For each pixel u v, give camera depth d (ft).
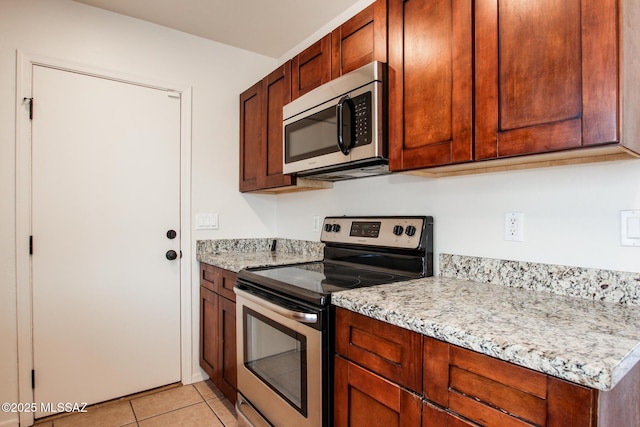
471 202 4.88
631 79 2.91
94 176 6.99
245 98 8.41
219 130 8.46
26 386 6.32
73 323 6.79
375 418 3.53
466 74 3.72
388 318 3.34
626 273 3.53
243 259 7.22
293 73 6.62
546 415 2.29
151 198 7.60
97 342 7.02
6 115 6.18
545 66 3.12
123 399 7.25
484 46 3.57
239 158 8.71
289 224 8.79
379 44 4.76
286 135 6.44
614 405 2.31
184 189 7.98
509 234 4.45
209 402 7.18
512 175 4.44
